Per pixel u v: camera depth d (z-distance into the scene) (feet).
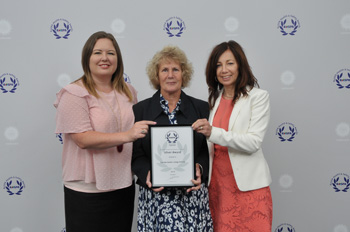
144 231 4.66
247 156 4.91
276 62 6.61
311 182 6.92
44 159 6.83
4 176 6.85
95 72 4.80
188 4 6.53
